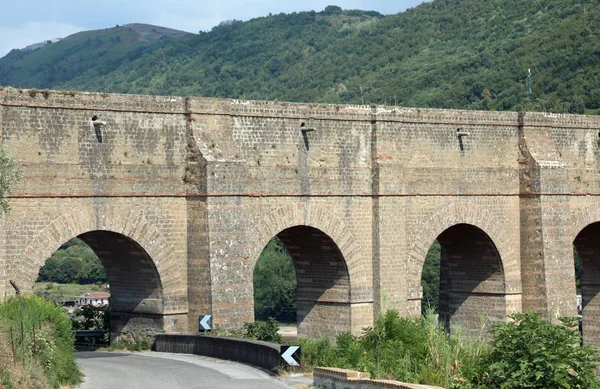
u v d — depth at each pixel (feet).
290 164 162.20
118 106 148.15
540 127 187.62
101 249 157.17
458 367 123.44
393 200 170.91
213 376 120.47
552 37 349.20
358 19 586.86
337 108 167.12
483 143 182.09
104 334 171.32
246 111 158.30
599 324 203.10
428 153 175.73
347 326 168.55
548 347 118.01
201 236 152.15
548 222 183.93
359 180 168.96
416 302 174.50
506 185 184.34
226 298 152.35
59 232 142.10
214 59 577.84
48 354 113.50
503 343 120.98
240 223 154.30
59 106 142.92
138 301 156.25
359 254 168.96
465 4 447.83
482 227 181.06
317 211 164.55
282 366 122.11
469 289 188.34
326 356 126.11
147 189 150.30
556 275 184.14
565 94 304.71
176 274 153.38
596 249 201.87
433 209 175.83
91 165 145.59
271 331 150.41
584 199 191.52
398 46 447.01
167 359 139.23
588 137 193.36
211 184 151.53
